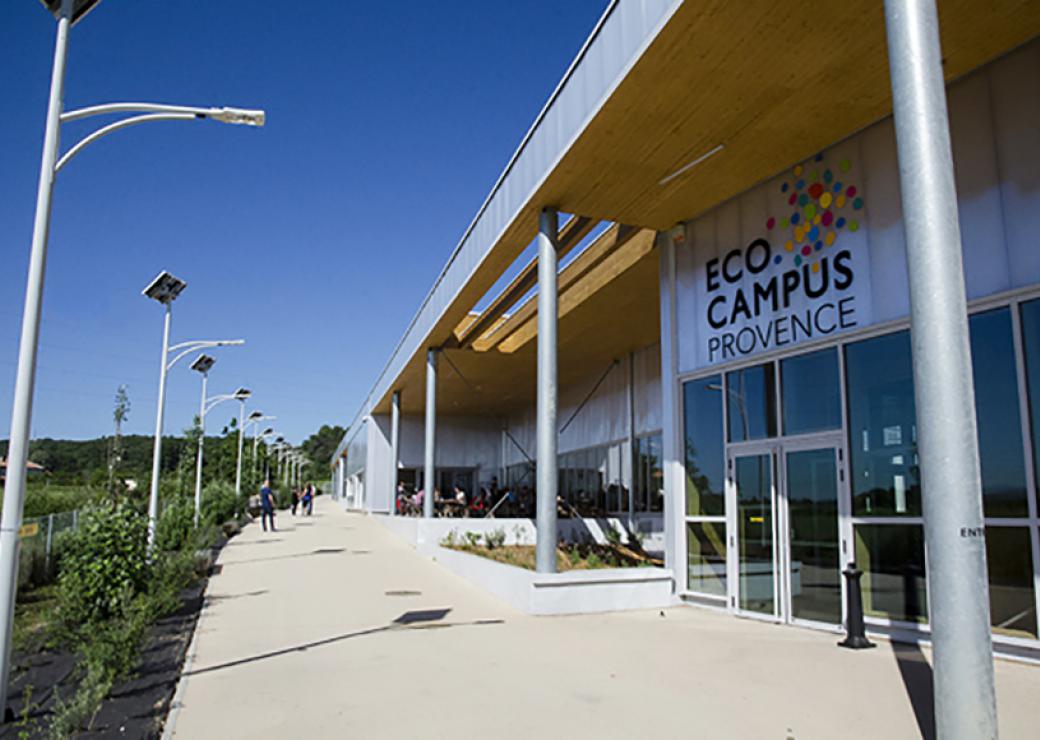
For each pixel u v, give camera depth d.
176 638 9.52
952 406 4.99
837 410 9.70
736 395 11.48
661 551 20.53
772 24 7.73
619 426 24.80
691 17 7.64
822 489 9.84
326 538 25.98
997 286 7.76
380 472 39.56
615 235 15.23
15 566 6.35
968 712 4.73
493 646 8.93
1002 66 7.87
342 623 10.58
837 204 9.95
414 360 26.00
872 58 8.26
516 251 14.92
